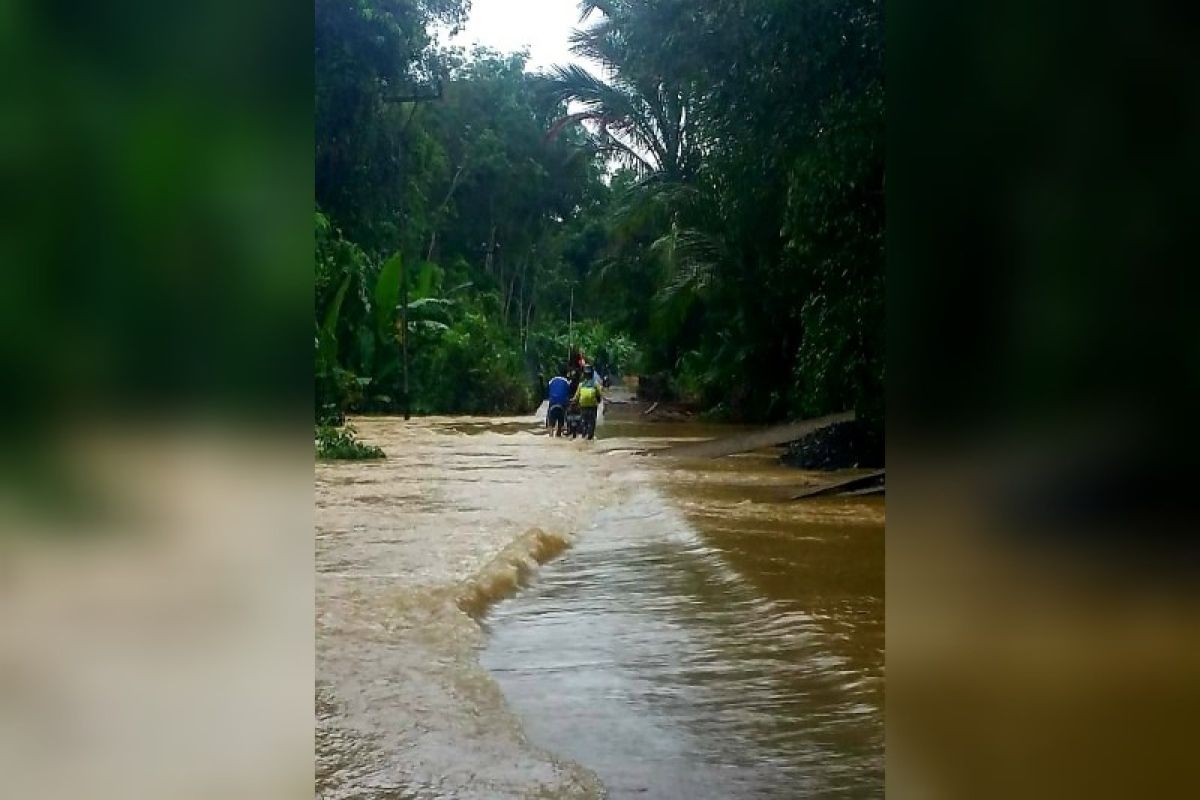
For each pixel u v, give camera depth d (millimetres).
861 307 8750
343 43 15648
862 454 11008
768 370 17047
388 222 19422
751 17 8672
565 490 9211
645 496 9000
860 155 7785
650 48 11680
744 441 13969
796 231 8922
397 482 9719
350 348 18047
